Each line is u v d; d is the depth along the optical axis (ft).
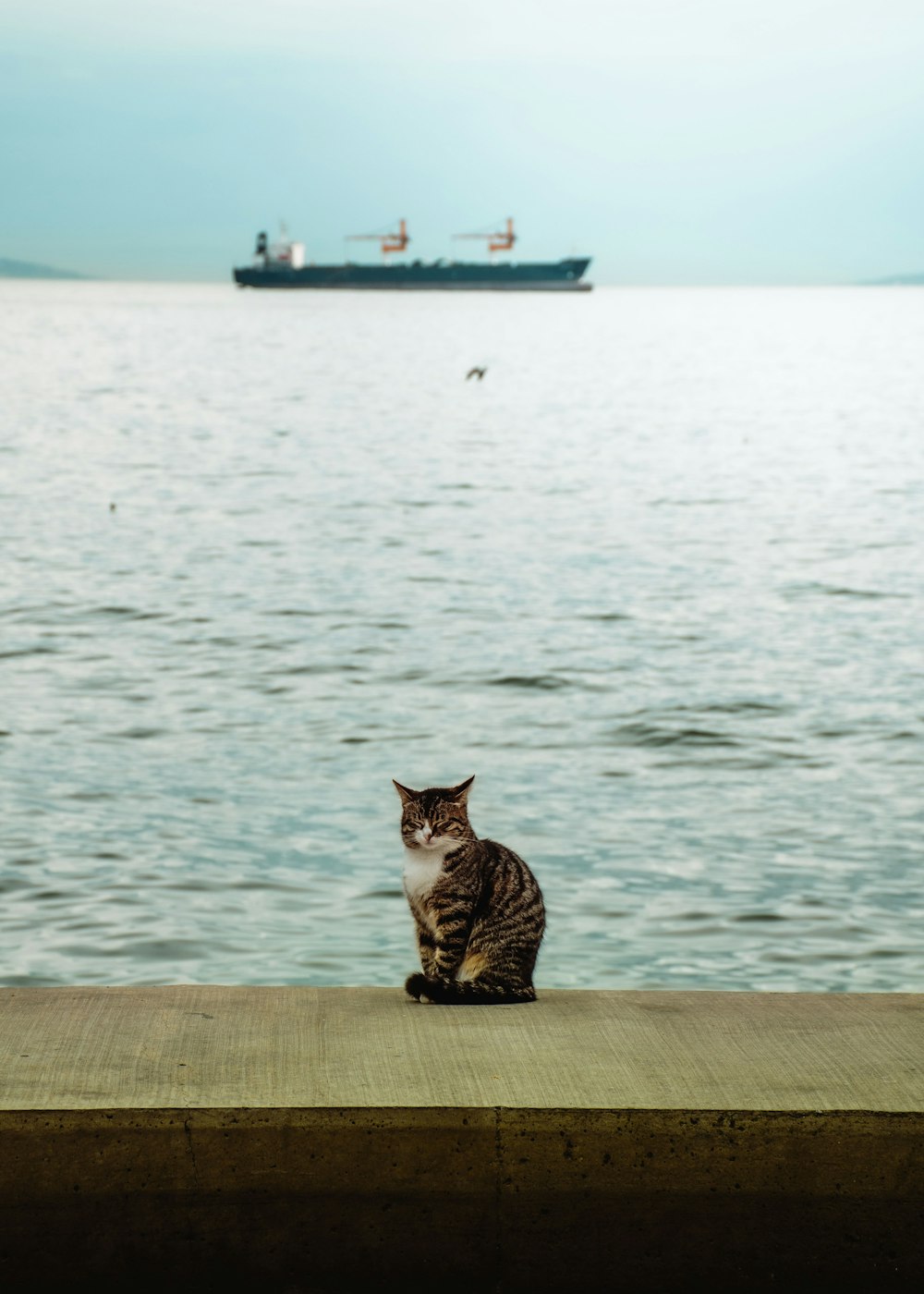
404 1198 10.47
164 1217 10.34
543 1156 10.46
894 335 477.36
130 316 560.20
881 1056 11.51
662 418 178.60
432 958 14.58
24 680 48.75
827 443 150.10
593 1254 10.56
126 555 76.69
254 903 28.12
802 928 26.91
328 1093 10.62
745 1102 10.57
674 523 92.99
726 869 30.37
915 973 24.84
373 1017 12.47
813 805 35.40
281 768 38.47
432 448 139.85
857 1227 10.53
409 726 43.47
